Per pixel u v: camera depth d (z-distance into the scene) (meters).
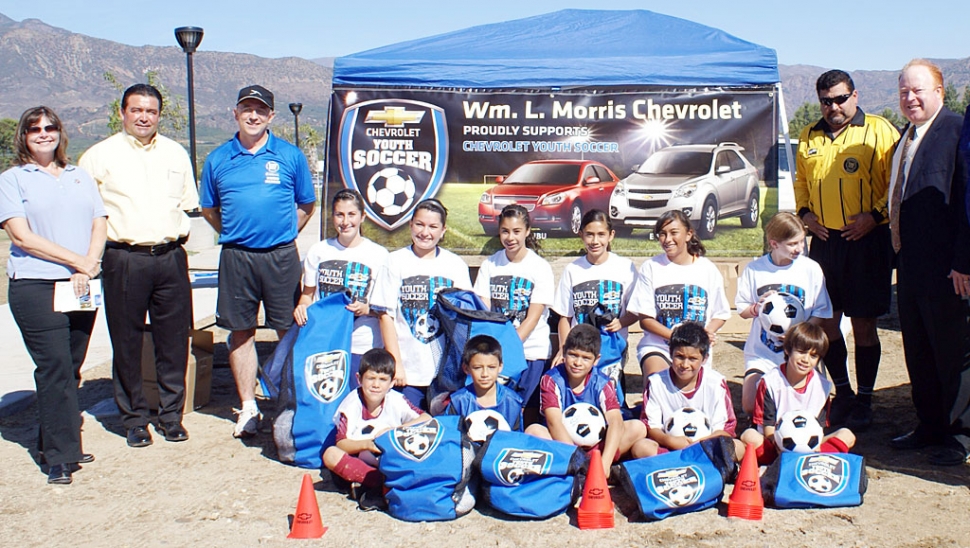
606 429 4.54
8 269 4.64
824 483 4.19
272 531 4.00
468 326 4.95
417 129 7.11
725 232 7.11
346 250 5.47
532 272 5.32
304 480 3.97
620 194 7.15
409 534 3.96
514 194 7.15
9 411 6.06
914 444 5.04
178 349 5.39
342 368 4.98
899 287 4.95
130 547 3.84
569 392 4.59
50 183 4.66
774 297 5.16
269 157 5.37
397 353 5.12
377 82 7.11
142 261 5.16
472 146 7.14
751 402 5.16
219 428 5.67
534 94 7.09
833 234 5.53
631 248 7.20
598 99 7.07
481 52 7.39
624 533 3.94
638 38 7.80
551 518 4.13
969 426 4.76
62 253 4.57
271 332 8.88
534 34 8.07
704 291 5.28
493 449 4.14
